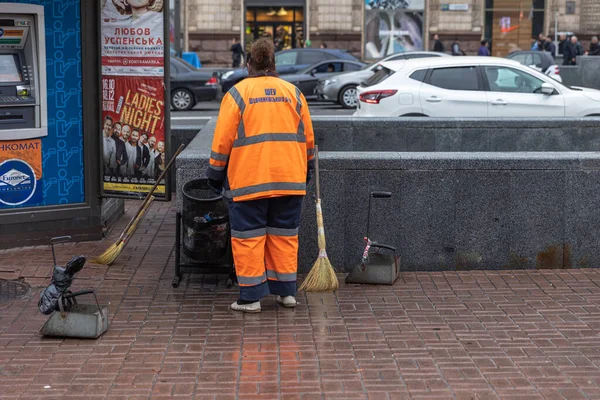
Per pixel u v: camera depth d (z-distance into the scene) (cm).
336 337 588
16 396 491
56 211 829
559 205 743
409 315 634
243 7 3434
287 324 615
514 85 1332
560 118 1107
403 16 3469
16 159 805
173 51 2580
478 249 747
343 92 2206
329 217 738
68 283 591
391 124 1109
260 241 631
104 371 529
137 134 822
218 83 2262
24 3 785
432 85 1322
